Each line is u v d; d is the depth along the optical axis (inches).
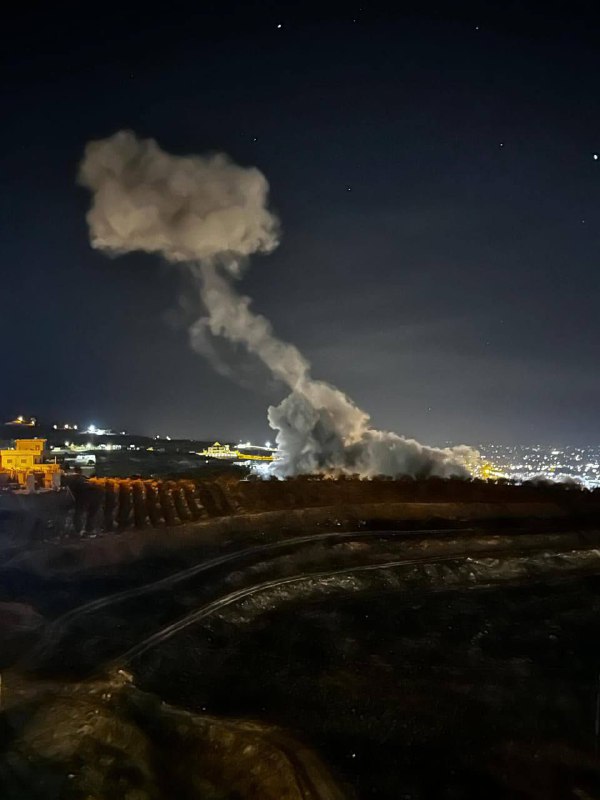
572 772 279.6
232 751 271.7
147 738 277.7
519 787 267.7
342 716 319.9
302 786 249.1
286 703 331.3
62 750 247.6
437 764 281.6
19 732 258.8
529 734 309.3
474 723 318.3
